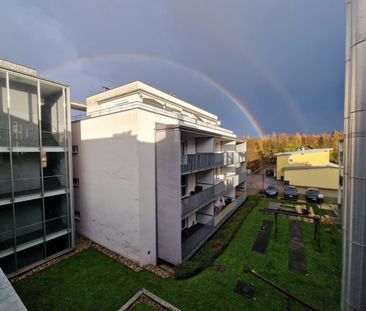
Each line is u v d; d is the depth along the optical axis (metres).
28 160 9.03
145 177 8.96
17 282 7.82
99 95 13.93
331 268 8.77
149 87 12.90
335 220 14.81
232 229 12.91
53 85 9.34
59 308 6.57
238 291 7.27
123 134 9.11
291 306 6.62
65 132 9.82
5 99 8.26
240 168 20.45
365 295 2.62
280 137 66.44
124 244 9.41
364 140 2.52
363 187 2.56
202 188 13.45
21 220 8.95
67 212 10.02
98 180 10.43
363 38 2.47
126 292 7.23
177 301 6.75
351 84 2.65
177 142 8.80
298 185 27.08
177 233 8.96
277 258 9.58
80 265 8.91
